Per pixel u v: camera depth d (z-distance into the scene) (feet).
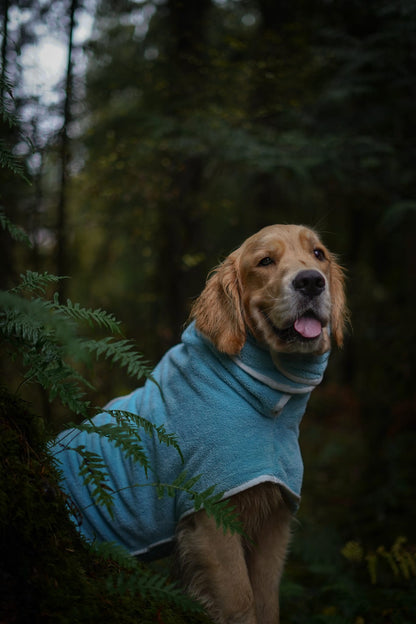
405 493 16.28
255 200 27.17
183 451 7.88
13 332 6.43
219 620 7.93
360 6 17.19
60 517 6.19
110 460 8.30
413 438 18.26
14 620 5.10
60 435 8.86
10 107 7.20
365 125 17.43
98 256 25.70
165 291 20.70
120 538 8.23
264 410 8.02
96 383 17.25
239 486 7.66
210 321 8.44
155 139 17.17
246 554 9.18
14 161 6.66
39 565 5.59
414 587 10.72
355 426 30.60
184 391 8.16
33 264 14.64
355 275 30.50
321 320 8.31
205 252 21.38
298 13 19.36
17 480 5.82
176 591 5.67
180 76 17.72
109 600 5.71
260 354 8.27
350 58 16.51
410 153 17.02
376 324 21.59
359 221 37.55
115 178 17.98
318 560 12.82
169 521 8.14
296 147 16.02
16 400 6.52
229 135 16.20
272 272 8.54
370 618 9.78
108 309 23.63
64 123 13.12
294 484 8.30
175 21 18.54
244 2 19.84
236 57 18.49
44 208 16.58
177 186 18.94
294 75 18.03
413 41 15.62
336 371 42.57
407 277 24.41
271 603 8.93
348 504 17.33
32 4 11.85
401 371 19.77
